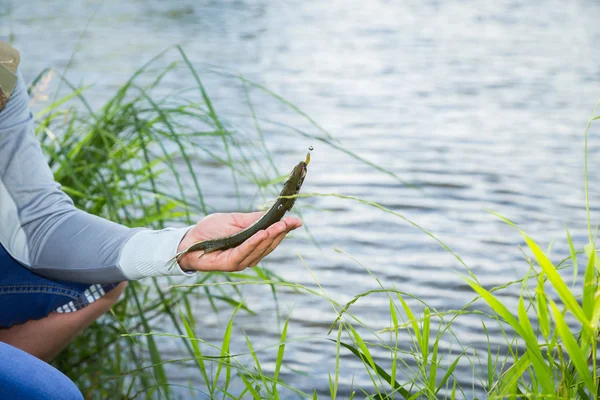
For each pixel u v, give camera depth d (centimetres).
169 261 202
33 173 227
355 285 448
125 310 347
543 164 755
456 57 1434
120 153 362
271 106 978
